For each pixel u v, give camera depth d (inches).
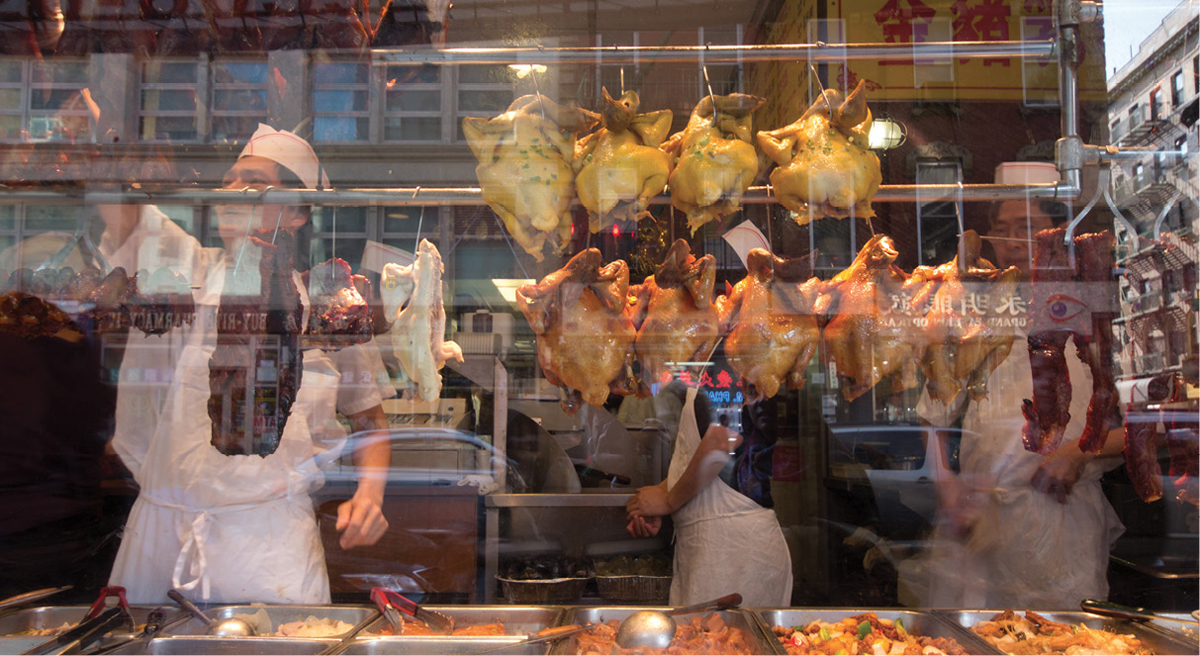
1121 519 95.6
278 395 74.6
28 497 76.2
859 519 124.0
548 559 93.5
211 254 75.2
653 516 94.2
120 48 71.6
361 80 75.9
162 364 75.6
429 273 76.2
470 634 65.1
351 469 83.1
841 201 70.4
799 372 76.0
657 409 102.3
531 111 68.5
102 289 73.3
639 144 68.5
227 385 74.2
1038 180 77.8
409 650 61.1
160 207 74.6
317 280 76.1
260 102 75.2
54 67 71.8
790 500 127.2
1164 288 73.1
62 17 69.5
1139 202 75.7
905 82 99.1
